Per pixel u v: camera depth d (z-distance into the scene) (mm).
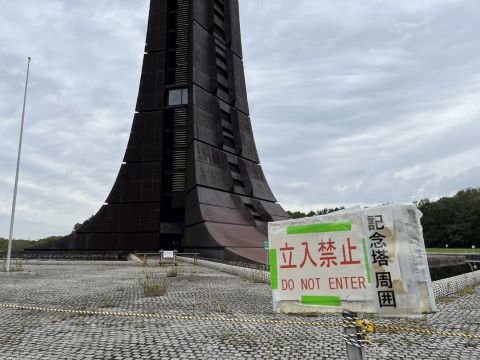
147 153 49656
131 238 46812
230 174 48562
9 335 7457
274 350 6383
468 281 15523
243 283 16750
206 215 40188
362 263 3307
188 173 47344
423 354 6086
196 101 48562
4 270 24609
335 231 3471
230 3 59031
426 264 3141
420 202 103062
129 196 48312
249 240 38688
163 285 15406
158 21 54375
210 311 9812
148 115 51031
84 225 47312
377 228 3291
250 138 56406
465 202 89000
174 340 7059
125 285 15945
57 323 8570
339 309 3350
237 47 59031
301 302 3533
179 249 50281
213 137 49312
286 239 3717
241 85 57844
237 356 6070
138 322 8648
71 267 28094
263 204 50594
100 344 6789
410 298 3096
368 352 6215
